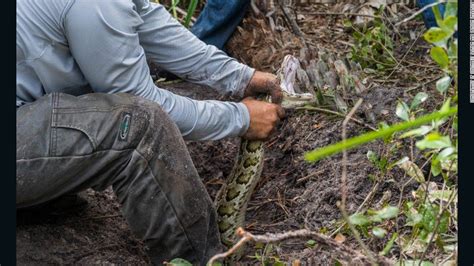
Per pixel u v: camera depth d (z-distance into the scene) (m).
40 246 3.86
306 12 6.48
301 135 4.98
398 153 4.40
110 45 3.49
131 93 3.62
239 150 4.31
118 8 3.49
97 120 3.49
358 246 3.88
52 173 3.49
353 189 4.36
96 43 3.48
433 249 3.61
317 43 5.96
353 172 4.47
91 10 3.44
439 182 4.16
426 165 4.25
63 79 3.62
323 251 3.88
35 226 3.96
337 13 6.24
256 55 5.68
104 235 4.11
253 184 4.30
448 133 4.16
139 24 3.61
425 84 5.13
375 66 5.55
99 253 3.96
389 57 5.53
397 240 3.79
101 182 3.59
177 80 5.66
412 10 6.07
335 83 5.11
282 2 6.01
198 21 5.85
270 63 5.64
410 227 3.91
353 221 2.98
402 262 3.26
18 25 3.51
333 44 6.00
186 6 6.66
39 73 3.59
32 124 3.48
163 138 3.53
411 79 5.30
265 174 4.93
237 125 3.89
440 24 2.55
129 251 4.05
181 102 3.77
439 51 2.61
